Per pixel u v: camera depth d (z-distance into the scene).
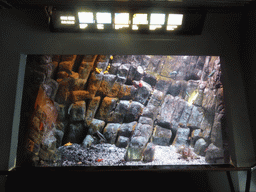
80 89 4.20
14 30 2.35
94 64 4.33
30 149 3.06
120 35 2.40
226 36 2.46
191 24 2.32
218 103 3.79
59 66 4.11
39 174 2.26
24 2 2.13
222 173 2.50
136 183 2.49
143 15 2.26
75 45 2.46
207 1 2.13
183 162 3.68
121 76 4.34
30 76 3.51
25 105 3.34
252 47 2.30
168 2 2.15
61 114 4.05
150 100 4.36
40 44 2.42
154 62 4.49
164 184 2.49
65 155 3.68
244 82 2.50
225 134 3.62
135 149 3.68
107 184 2.47
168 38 2.43
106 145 4.10
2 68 2.42
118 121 4.28
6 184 2.41
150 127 4.11
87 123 4.14
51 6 2.16
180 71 4.50
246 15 2.32
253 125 2.39
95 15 2.22
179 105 4.32
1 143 2.38
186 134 4.12
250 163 2.40
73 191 2.45
